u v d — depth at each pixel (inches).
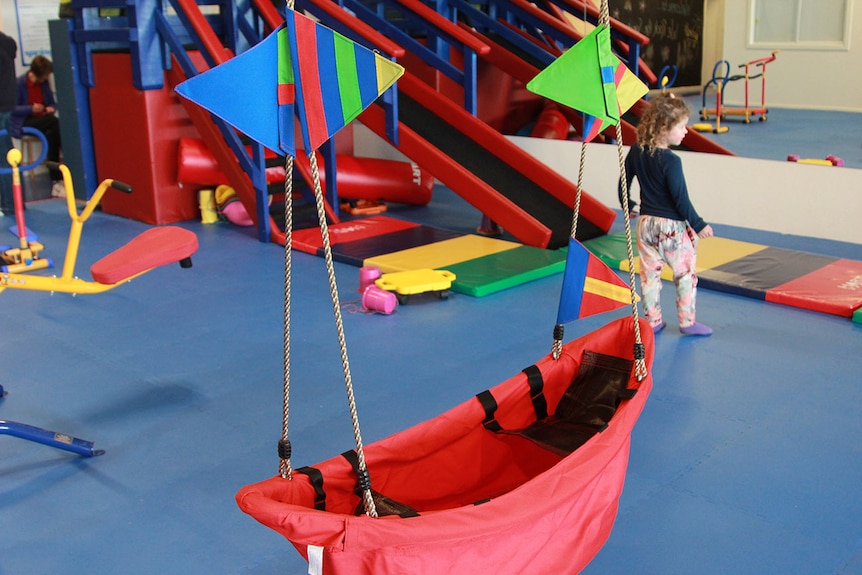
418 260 207.6
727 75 288.7
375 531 66.8
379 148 317.4
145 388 145.2
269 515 66.1
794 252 212.7
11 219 268.5
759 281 189.8
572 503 79.7
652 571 94.1
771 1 280.1
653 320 165.8
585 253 99.3
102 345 165.3
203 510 108.2
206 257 225.0
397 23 301.3
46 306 189.2
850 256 217.6
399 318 177.3
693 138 261.1
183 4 234.2
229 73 65.1
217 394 142.3
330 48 67.4
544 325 171.3
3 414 135.4
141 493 112.5
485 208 225.1
